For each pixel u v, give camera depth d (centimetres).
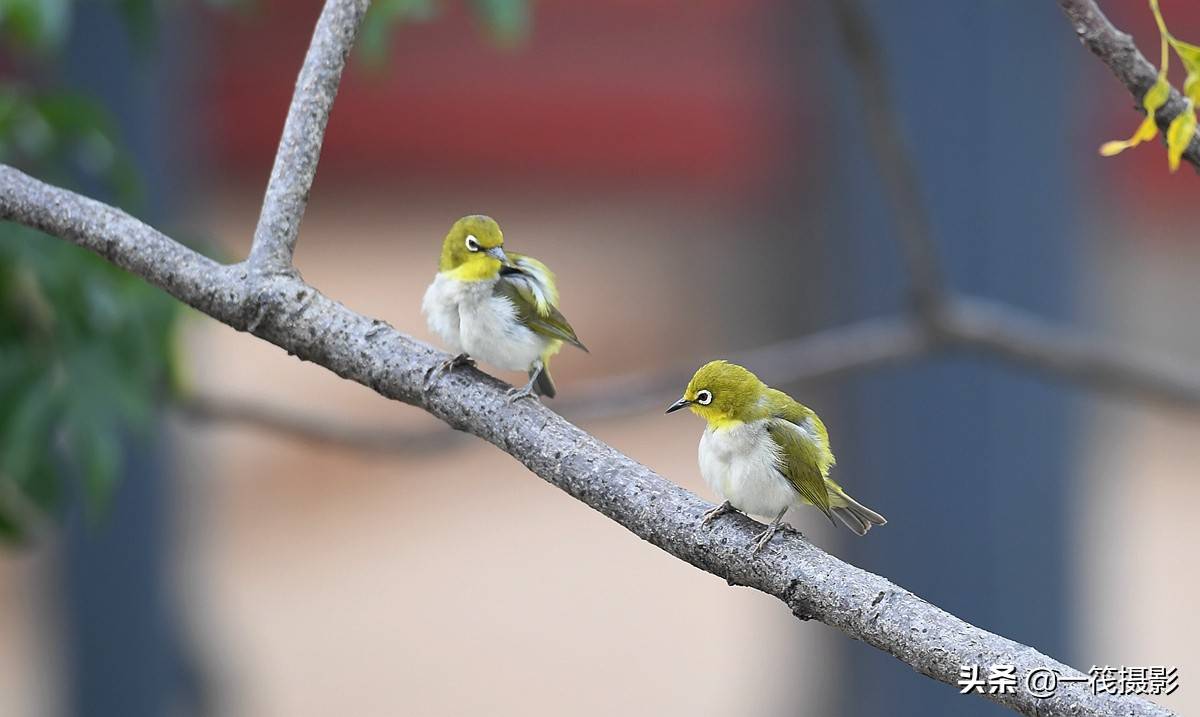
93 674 1416
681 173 2245
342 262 3234
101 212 506
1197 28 1839
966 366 1342
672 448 2967
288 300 498
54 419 888
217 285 499
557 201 2575
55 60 1305
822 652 1597
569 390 1188
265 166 2159
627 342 3114
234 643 1689
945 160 1324
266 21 2009
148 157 1352
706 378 545
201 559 1627
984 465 1353
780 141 1570
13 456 878
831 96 1388
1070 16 480
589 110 2231
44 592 1689
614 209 2795
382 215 3077
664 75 2200
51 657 1617
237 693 1543
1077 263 1386
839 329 1414
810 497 538
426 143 2288
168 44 1364
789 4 1492
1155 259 2745
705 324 2831
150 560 1407
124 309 906
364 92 2234
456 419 486
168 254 504
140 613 1411
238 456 3077
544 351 604
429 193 2459
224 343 3172
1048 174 1338
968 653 414
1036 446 1354
